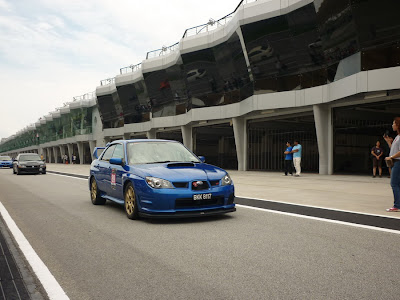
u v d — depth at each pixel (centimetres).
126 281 323
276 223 579
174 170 597
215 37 2661
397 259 383
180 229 537
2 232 539
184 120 3338
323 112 1997
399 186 691
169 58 3409
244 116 2630
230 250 421
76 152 6806
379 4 1495
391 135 2502
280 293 291
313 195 985
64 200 928
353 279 322
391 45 1501
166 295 290
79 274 344
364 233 506
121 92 4228
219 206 597
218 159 3931
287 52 2050
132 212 613
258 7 2106
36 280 329
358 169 2470
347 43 1655
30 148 9781
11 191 1177
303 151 2953
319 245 441
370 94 1684
